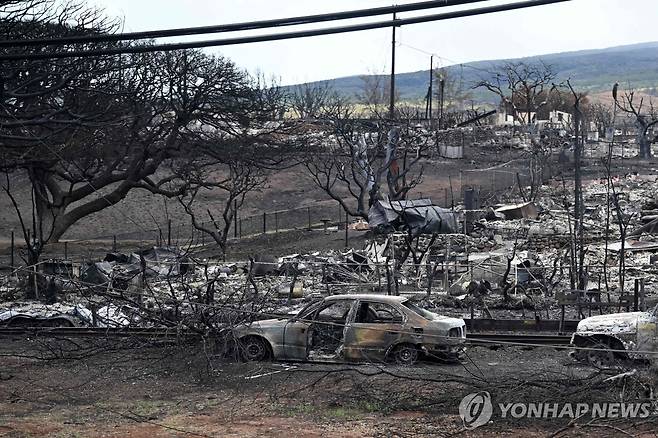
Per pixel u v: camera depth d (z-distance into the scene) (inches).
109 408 595.8
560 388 585.6
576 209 1504.7
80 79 1298.0
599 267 1346.0
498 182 2837.1
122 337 810.8
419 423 552.4
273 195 2755.9
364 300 756.6
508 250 1603.1
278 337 749.3
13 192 2679.6
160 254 1422.2
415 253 1390.3
